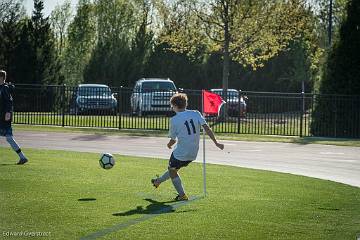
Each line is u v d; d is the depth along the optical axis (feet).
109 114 148.77
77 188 50.44
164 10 158.20
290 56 225.56
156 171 63.10
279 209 44.65
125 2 266.98
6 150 77.97
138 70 225.97
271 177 62.44
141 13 264.93
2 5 238.27
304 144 104.32
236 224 39.17
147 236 35.27
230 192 51.85
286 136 117.60
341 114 119.14
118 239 34.35
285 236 36.63
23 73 193.88
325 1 208.13
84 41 272.10
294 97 123.03
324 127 120.57
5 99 63.46
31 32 198.39
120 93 129.49
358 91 119.75
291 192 52.90
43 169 61.11
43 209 41.45
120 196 47.73
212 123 134.00
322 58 129.29
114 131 117.70
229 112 146.51
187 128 47.57
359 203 48.65
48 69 198.70
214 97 56.95
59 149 85.25
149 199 47.11
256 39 155.12
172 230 36.94
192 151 47.65
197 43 159.22
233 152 88.79
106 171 61.72
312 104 122.31
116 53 228.02
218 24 153.48
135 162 71.31
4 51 196.85
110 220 38.99
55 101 138.41
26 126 122.72
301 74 222.48
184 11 156.56
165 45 222.28
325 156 87.15
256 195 50.67
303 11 155.53
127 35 259.80
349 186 58.13
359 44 119.14
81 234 35.19
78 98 146.41
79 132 114.11
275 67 225.56
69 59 268.62
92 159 72.02
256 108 156.25
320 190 54.70
